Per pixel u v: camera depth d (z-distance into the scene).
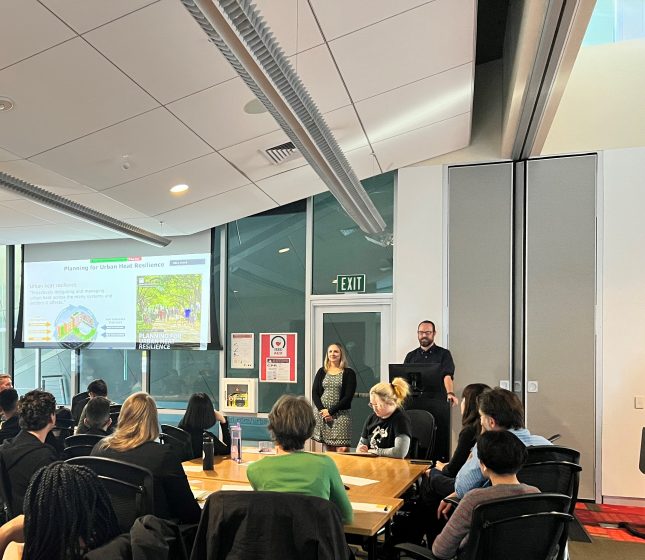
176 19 2.95
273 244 7.06
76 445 3.34
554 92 4.14
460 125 5.39
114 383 7.68
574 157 5.79
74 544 1.49
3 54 3.06
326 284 6.76
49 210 5.93
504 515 2.00
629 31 5.89
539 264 5.80
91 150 4.42
